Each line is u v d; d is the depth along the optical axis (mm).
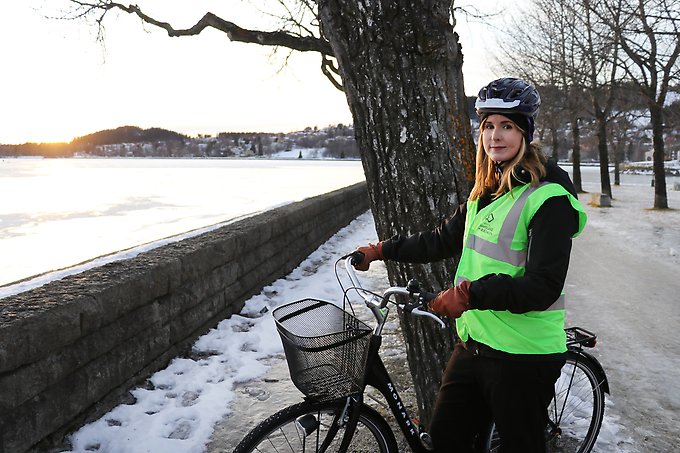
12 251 11594
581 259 9688
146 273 3994
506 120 1977
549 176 1959
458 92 2686
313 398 2051
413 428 2391
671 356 4719
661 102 18297
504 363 2053
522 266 1978
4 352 2711
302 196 26547
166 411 3553
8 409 2748
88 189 30172
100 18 5242
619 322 5738
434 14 2537
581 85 22203
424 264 2850
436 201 2676
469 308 1880
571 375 2881
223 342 4840
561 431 2785
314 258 9062
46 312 3021
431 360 2938
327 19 2656
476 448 2443
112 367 3584
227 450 3193
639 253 10250
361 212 16906
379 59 2580
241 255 5977
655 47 17766
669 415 3639
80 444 3121
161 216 17875
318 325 2174
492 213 2025
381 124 2670
